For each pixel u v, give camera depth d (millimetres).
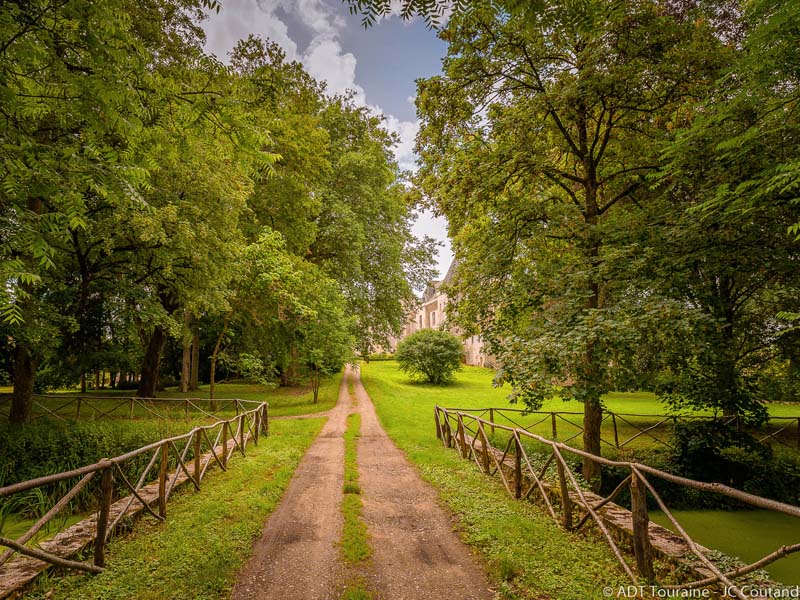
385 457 9109
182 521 4832
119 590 3299
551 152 10133
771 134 6152
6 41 3285
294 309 16734
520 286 8828
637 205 9555
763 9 5203
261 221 18641
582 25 2791
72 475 3324
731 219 6473
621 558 3740
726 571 3188
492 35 8336
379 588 3533
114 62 3557
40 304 9273
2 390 22812
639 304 6512
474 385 30875
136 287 12742
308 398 21094
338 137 23766
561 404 19812
